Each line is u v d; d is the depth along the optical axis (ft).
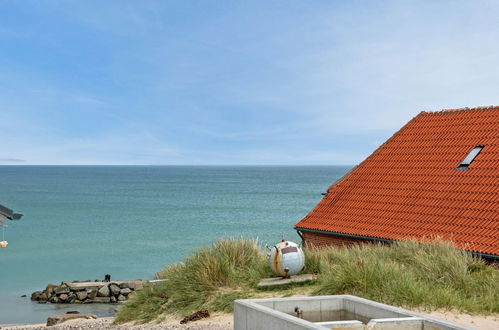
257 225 259.19
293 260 52.65
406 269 49.88
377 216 82.99
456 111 96.12
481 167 78.74
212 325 44.80
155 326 48.83
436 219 74.49
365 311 34.60
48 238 216.74
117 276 145.59
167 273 62.85
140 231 237.86
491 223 67.87
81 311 109.91
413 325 30.42
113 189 599.16
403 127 102.99
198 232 233.35
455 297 42.73
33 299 121.29
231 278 54.54
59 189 599.16
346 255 57.21
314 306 35.96
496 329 36.94
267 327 31.83
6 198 447.83
